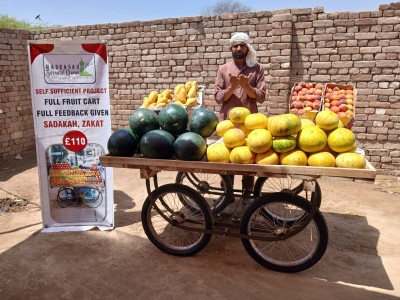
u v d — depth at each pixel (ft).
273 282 9.98
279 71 19.95
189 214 13.71
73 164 12.93
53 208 13.24
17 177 20.08
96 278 10.20
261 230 11.01
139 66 23.72
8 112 24.20
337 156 9.00
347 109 14.47
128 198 16.81
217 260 11.15
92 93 12.42
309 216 9.67
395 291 9.54
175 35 22.38
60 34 24.75
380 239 12.54
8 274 10.36
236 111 9.91
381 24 18.13
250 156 9.30
